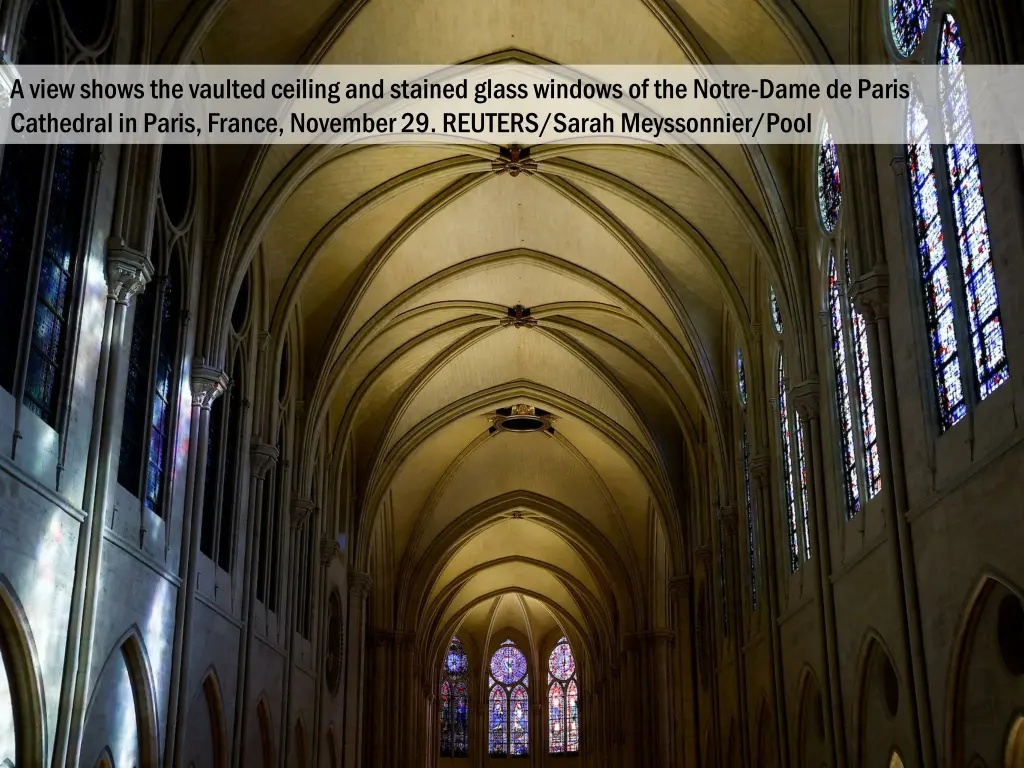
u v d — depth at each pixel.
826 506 19.25
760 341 24.69
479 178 26.23
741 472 27.02
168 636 17.61
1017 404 11.86
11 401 12.34
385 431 36.06
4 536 11.88
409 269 29.22
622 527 44.66
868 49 16.78
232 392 22.92
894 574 15.16
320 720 30.00
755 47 19.31
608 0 20.09
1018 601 12.49
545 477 45.00
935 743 14.12
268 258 24.80
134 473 16.70
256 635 23.27
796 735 21.22
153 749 16.66
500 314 33.06
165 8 16.88
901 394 15.38
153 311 17.56
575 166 25.36
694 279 27.58
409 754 44.41
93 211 14.82
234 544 21.97
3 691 12.20
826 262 19.59
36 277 13.05
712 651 31.36
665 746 42.56
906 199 15.44
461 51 21.69
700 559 33.53
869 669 17.09
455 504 45.78
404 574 45.34
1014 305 11.91
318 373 28.27
